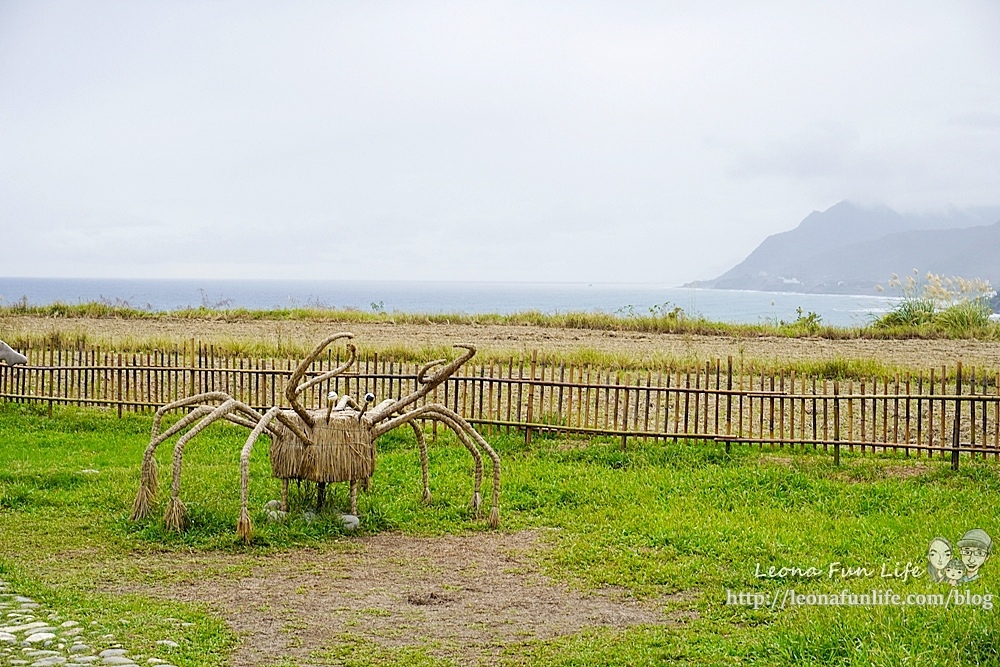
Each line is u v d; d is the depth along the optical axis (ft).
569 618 23.56
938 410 50.60
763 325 96.73
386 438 45.21
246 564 27.58
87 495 34.55
